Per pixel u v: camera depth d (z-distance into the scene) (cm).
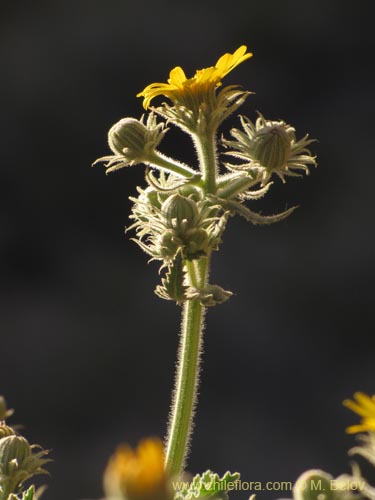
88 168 201
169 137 197
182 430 47
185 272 47
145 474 31
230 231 191
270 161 48
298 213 195
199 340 48
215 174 49
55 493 164
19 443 46
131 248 195
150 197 50
